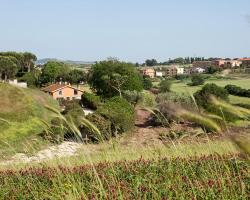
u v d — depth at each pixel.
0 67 97.44
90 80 79.88
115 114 25.45
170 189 6.16
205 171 6.90
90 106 66.88
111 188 5.94
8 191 7.24
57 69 111.69
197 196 5.50
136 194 5.87
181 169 7.34
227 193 5.37
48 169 7.90
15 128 27.45
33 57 130.12
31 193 6.79
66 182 6.77
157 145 8.77
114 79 71.44
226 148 6.70
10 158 8.85
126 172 7.59
